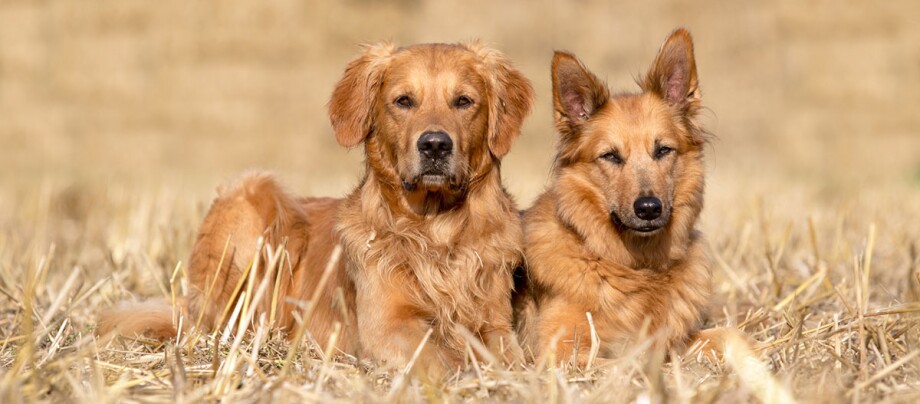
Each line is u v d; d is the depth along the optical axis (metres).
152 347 7.17
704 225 12.47
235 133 24.09
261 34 24.48
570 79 8.10
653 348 7.40
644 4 24.95
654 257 7.59
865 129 23.56
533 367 6.63
